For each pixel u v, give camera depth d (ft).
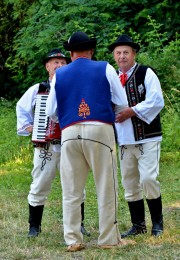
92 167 20.48
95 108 20.08
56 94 20.62
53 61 23.29
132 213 23.15
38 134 22.94
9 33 65.10
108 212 20.59
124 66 22.03
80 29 49.83
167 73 46.73
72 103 20.30
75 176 20.63
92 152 20.16
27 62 56.03
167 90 46.14
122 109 21.07
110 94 20.45
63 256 20.39
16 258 20.52
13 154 44.62
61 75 20.63
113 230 20.76
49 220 26.50
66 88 20.44
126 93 21.99
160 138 22.16
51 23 51.60
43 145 22.97
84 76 20.33
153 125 21.95
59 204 30.22
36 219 23.56
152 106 21.44
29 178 37.11
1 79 66.49
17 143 46.24
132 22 53.11
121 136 22.12
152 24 48.52
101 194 20.51
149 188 21.97
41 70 53.83
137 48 22.26
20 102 23.68
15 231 24.56
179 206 28.14
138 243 21.29
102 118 20.08
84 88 20.24
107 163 20.29
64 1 51.88
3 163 43.37
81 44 20.54
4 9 64.23
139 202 23.06
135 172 22.66
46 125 22.93
